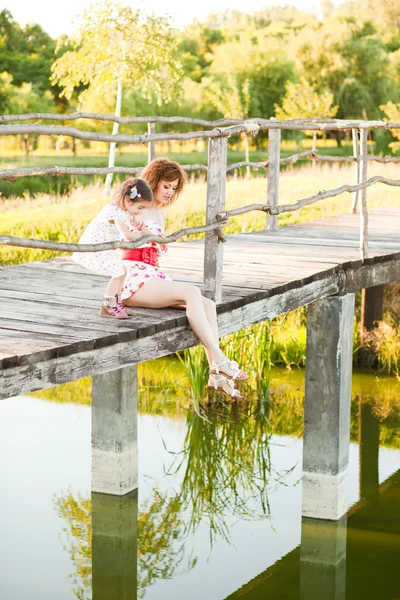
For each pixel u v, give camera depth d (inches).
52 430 378.0
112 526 293.0
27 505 303.4
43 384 191.0
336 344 292.8
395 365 468.1
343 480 302.8
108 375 303.9
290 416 391.5
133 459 314.7
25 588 251.0
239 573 267.6
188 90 1481.3
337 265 298.0
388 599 255.1
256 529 295.3
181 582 262.1
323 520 300.5
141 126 1419.8
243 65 1457.9
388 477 344.5
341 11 1515.7
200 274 285.4
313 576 268.1
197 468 340.8
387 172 866.1
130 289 235.3
